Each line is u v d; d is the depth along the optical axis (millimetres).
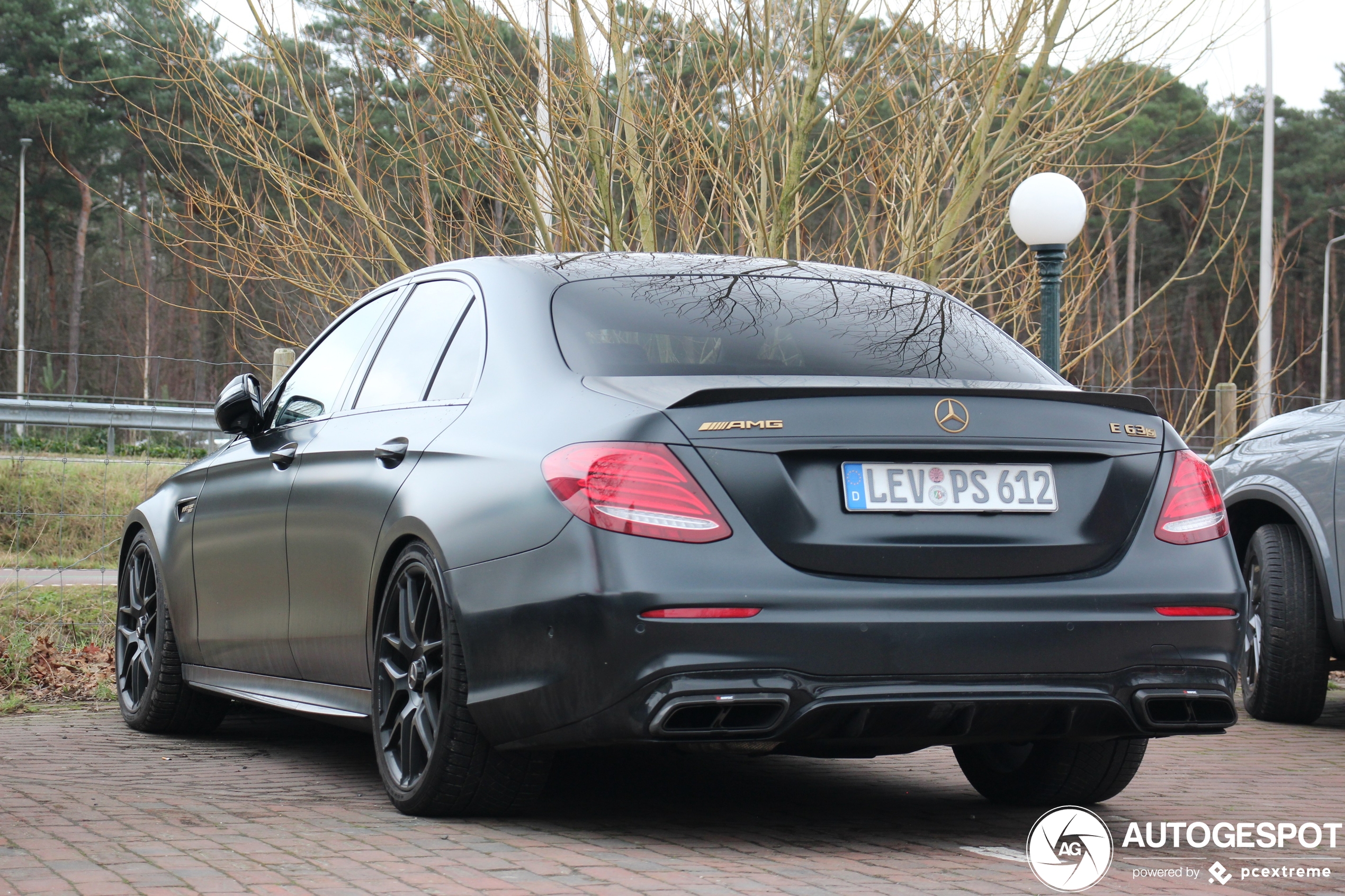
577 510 3348
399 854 3354
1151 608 3500
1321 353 53312
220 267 8484
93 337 55531
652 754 5191
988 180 8258
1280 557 6562
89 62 45562
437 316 4434
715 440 3363
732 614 3234
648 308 4055
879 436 3418
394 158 8391
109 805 4016
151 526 5801
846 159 8375
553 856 3363
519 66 7996
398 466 4055
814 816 4082
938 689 3318
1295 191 53125
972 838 3801
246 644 5023
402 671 3979
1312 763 5422
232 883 3010
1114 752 4184
